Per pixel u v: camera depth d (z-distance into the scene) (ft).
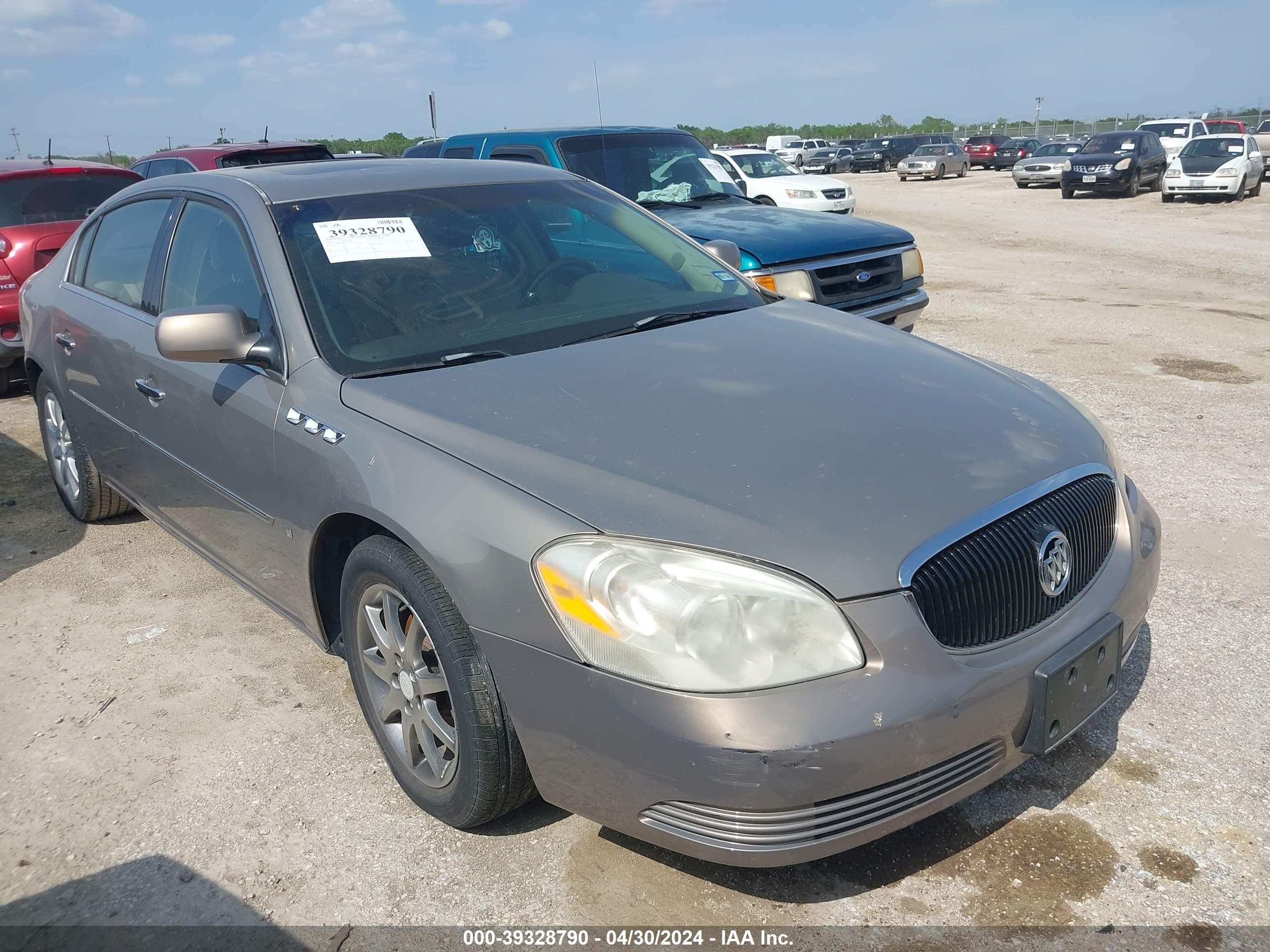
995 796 8.77
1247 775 8.91
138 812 9.08
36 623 12.79
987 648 7.21
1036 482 7.80
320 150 36.60
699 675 6.55
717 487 7.17
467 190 11.76
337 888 8.07
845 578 6.70
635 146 25.91
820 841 6.72
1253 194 76.13
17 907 8.02
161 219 12.53
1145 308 31.30
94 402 13.56
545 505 7.23
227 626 12.51
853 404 8.45
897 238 22.29
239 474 10.22
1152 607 11.93
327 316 9.66
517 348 9.66
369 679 9.27
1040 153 95.04
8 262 22.47
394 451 8.18
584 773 7.15
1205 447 17.48
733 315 11.00
